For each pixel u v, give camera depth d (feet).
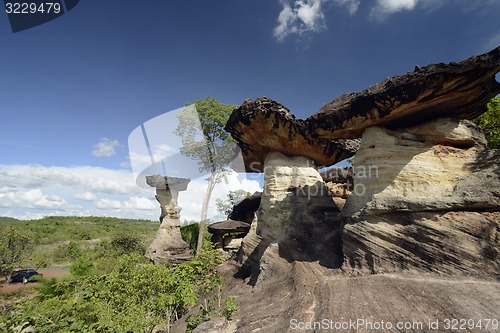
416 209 24.84
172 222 76.69
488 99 28.48
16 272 102.89
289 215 39.19
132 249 107.65
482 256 21.35
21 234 107.45
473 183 24.22
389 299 20.25
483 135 28.73
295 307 23.25
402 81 25.77
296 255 34.60
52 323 23.72
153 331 28.94
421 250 23.66
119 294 30.50
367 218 27.30
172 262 67.82
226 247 70.54
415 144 28.78
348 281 24.43
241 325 23.18
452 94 25.58
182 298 26.43
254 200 76.07
